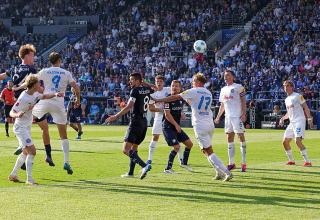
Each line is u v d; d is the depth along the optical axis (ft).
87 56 213.05
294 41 181.88
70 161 70.33
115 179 55.26
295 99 68.33
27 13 251.39
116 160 71.72
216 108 162.91
